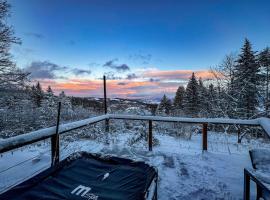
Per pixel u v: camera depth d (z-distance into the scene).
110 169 2.38
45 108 15.84
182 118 5.12
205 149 5.11
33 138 2.79
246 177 2.60
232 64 16.59
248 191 2.60
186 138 9.02
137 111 10.20
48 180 2.11
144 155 4.82
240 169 4.03
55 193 1.88
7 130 12.09
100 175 2.23
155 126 10.70
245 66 17.25
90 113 12.41
